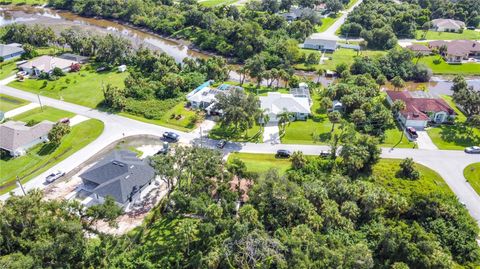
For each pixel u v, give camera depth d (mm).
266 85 130500
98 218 60438
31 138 89375
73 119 102688
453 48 156875
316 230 60469
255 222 59469
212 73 131875
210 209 60000
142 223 66625
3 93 117812
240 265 52875
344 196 66750
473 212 70688
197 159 71000
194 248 58531
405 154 88938
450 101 119375
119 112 107500
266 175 69812
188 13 188750
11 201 55625
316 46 164750
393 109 106125
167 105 110938
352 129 87000
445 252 57219
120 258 57000
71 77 130125
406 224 63375
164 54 141750
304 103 109125
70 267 53531
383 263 57031
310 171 78188
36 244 51062
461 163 85875
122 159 78375
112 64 142000
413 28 183000
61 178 79000
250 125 90000
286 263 51469
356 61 141875
